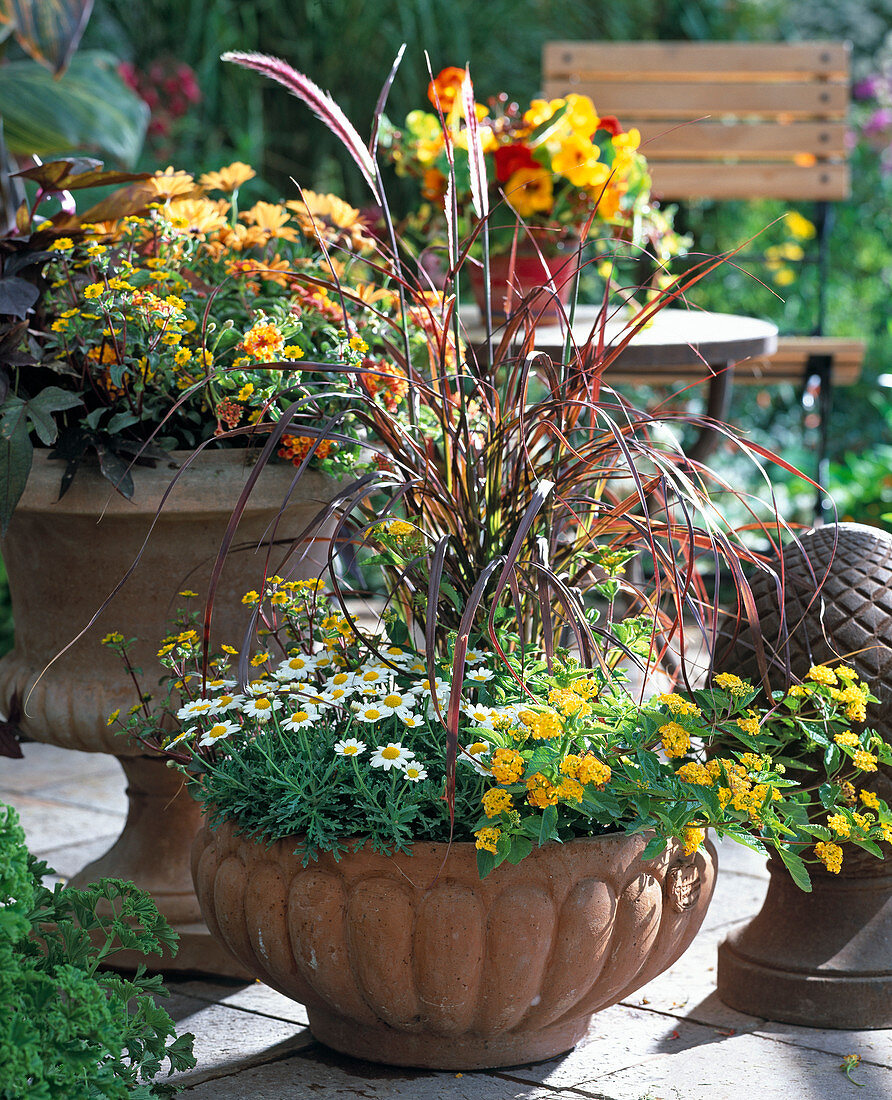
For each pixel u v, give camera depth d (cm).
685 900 165
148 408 195
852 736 166
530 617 179
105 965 209
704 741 180
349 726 162
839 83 442
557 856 154
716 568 159
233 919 164
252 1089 167
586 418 197
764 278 566
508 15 567
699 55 440
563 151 270
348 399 188
